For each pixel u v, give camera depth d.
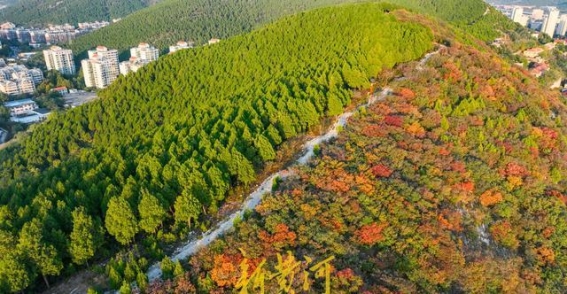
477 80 69.94
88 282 42.28
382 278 38.34
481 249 45.91
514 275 43.88
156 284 37.12
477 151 56.34
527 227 50.19
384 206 44.94
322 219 42.94
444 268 40.81
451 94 65.81
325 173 49.12
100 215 47.88
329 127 62.84
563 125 68.94
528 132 61.66
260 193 52.00
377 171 49.16
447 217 45.72
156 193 47.03
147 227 45.94
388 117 59.19
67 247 42.69
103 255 45.84
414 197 46.19
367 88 69.69
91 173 50.59
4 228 42.50
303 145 59.91
